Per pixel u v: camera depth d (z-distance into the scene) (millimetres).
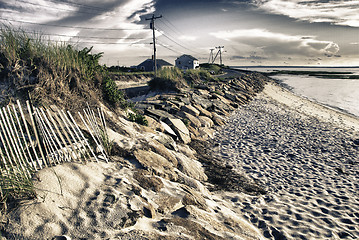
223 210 4977
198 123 11914
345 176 7500
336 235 4477
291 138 11812
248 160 8633
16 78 5285
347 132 14359
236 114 16953
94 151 5070
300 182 7039
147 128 8125
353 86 60781
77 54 7211
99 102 7082
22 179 3363
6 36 5668
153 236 3240
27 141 4344
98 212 3434
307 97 39438
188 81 26281
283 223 4867
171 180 5531
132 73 38406
